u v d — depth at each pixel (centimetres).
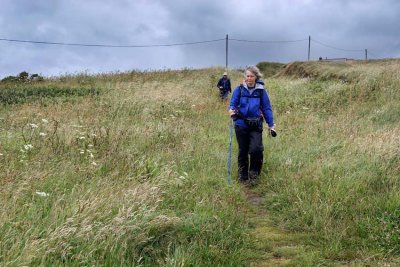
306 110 1424
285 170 741
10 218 432
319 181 642
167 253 442
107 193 524
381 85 1620
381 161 701
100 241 418
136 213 477
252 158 737
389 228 489
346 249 471
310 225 543
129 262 404
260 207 630
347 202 575
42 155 696
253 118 737
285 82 2302
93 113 1211
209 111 1504
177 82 2483
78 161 684
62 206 471
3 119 1077
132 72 2911
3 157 677
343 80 2094
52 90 2058
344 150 796
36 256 372
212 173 736
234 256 453
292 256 469
